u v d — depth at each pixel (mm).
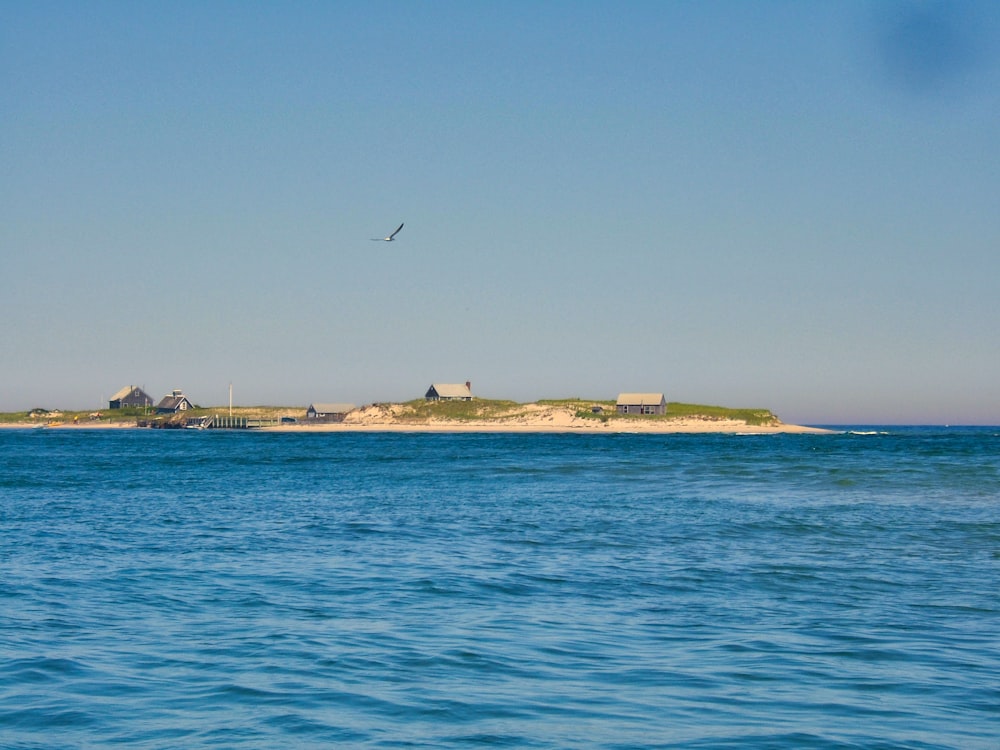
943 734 14023
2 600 24875
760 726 14367
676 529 40781
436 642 19984
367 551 34562
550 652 19109
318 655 18797
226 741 13727
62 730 14188
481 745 13578
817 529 40594
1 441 197625
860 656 18891
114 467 97625
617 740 13734
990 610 23750
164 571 29922
